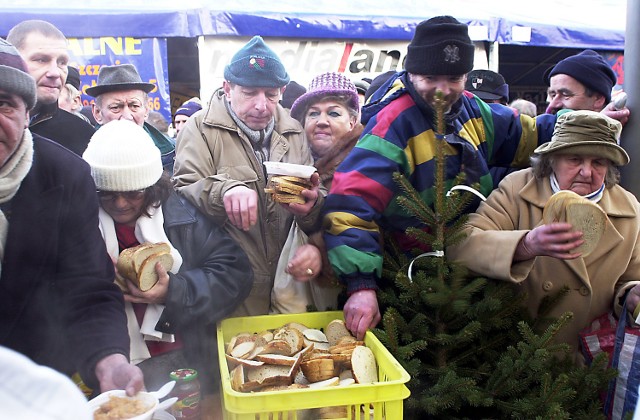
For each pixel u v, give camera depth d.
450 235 1.71
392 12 6.12
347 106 2.24
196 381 1.55
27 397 0.48
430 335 1.70
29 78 1.25
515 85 7.91
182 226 1.77
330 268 1.87
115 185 1.56
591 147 1.74
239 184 1.85
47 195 1.33
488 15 6.25
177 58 6.49
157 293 1.59
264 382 1.45
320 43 5.92
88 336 1.36
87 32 5.18
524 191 1.92
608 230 1.82
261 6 5.82
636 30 2.09
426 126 1.88
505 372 1.56
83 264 1.41
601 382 1.58
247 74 2.04
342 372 1.61
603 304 1.86
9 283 1.29
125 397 1.20
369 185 1.77
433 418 1.68
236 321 1.78
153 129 2.87
